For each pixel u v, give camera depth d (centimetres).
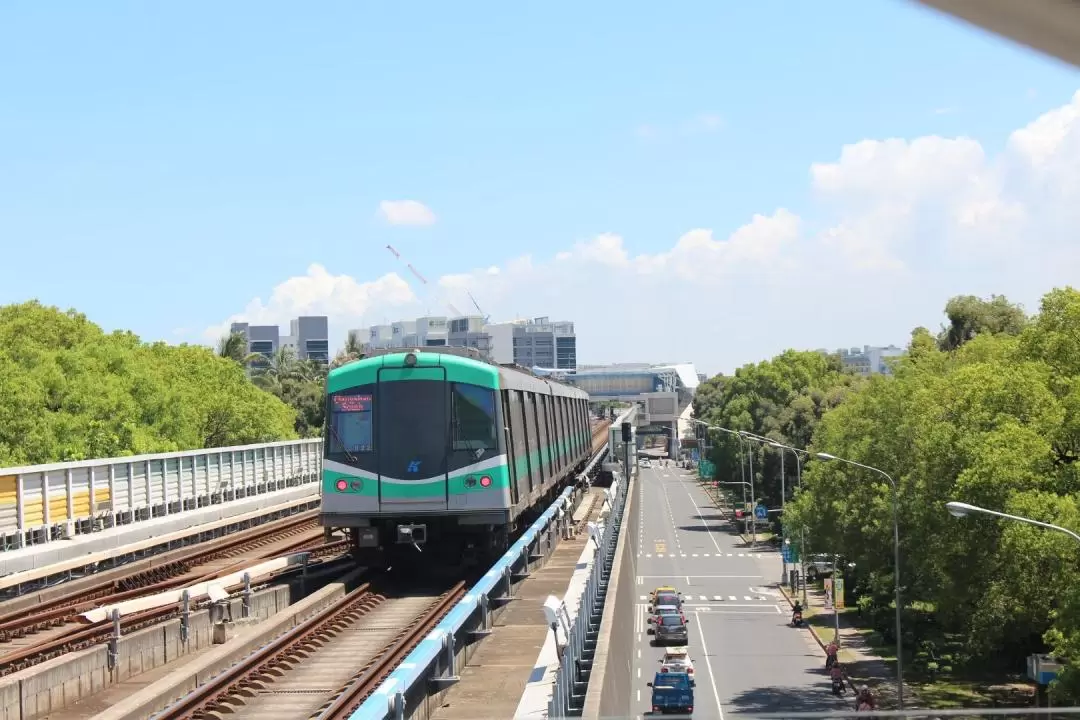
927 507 3095
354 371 2200
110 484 2589
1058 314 3222
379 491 2150
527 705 1104
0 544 2106
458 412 2177
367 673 1441
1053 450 2775
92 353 4434
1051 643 2350
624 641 2097
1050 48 445
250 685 1427
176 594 1802
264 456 3866
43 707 1398
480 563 2394
